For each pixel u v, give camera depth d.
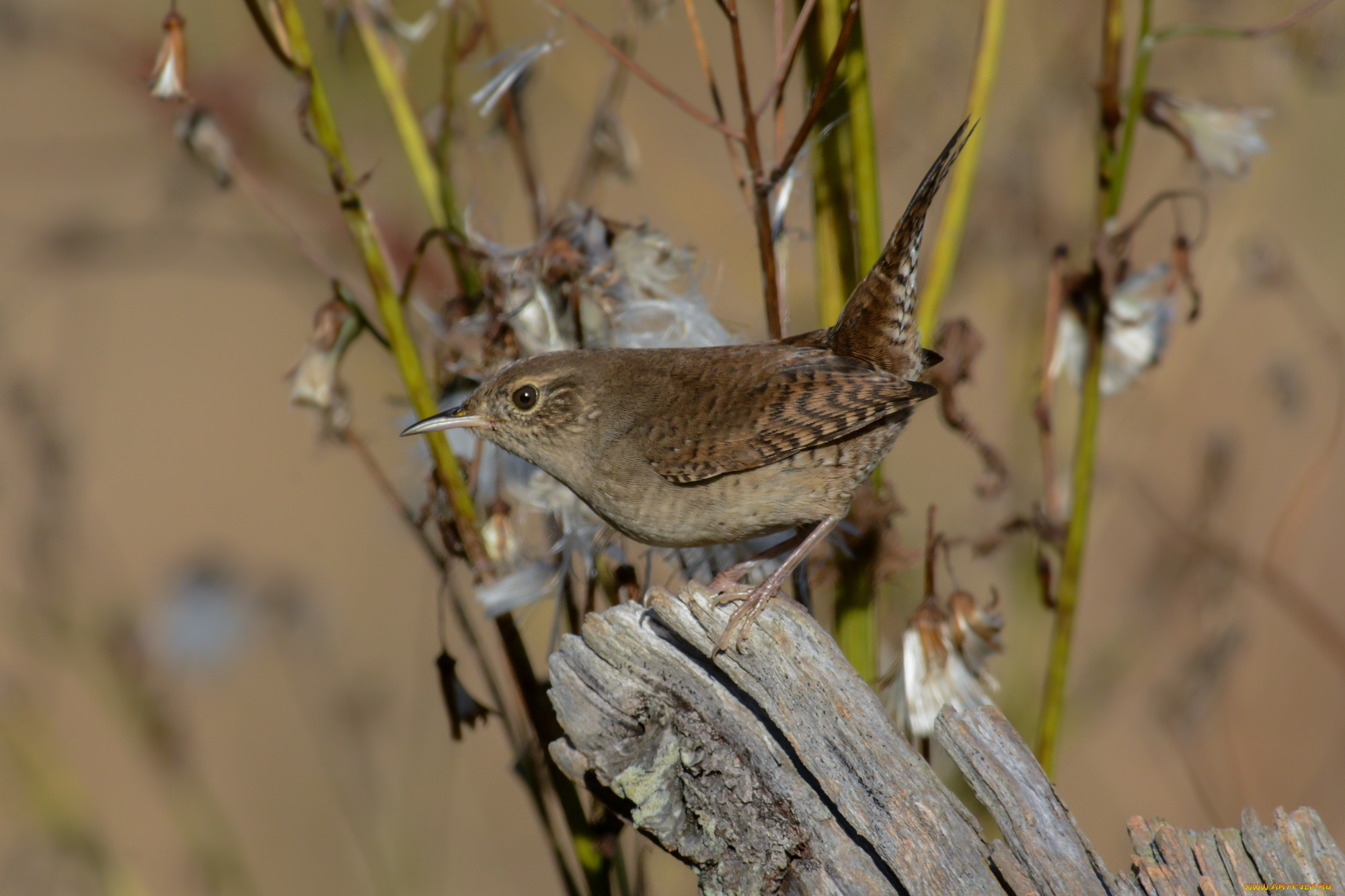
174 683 10.00
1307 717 10.95
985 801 4.73
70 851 9.41
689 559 7.68
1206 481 10.47
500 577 6.67
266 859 10.48
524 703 6.66
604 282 6.61
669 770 5.13
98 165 11.66
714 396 6.56
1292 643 11.56
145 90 10.09
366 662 11.18
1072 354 7.23
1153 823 4.82
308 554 12.70
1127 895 4.54
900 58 9.30
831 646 5.12
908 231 6.31
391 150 9.91
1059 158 10.38
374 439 7.89
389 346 6.90
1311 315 11.80
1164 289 7.35
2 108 12.06
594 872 6.61
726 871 4.99
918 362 6.80
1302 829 4.66
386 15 7.58
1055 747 7.07
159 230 10.26
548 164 10.17
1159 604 10.49
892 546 6.89
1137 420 10.98
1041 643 9.39
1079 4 9.78
